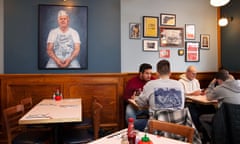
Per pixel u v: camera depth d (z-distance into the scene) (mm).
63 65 3504
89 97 3541
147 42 4020
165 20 4105
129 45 3936
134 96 3062
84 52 3562
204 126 2805
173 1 4148
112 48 3678
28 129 2920
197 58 4316
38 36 3441
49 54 3463
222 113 2348
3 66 3381
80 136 2326
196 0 4289
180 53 4199
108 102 3607
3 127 3314
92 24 3607
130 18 3936
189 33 4254
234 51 4102
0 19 3369
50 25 3461
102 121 3584
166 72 2238
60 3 3490
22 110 2451
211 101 2768
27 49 3426
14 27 3393
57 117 2018
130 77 3844
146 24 4000
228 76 2822
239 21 3975
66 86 3467
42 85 3406
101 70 3645
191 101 3096
